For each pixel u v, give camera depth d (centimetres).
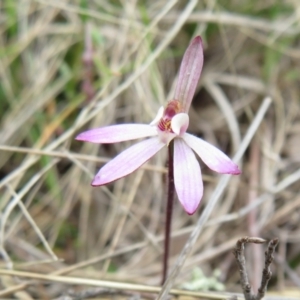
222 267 23
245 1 28
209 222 22
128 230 24
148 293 19
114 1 27
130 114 26
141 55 25
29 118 25
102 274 21
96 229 24
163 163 24
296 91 27
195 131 26
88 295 19
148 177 25
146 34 25
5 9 27
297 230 24
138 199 25
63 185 24
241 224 24
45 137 23
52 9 27
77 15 27
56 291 22
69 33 27
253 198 24
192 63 16
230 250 23
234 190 24
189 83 16
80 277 20
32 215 24
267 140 26
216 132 26
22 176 24
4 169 25
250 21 27
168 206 18
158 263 23
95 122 25
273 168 25
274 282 23
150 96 26
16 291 20
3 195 24
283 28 27
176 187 15
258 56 28
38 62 26
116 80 26
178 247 24
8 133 25
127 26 26
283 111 26
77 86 27
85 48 26
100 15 26
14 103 25
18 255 23
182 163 16
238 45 28
